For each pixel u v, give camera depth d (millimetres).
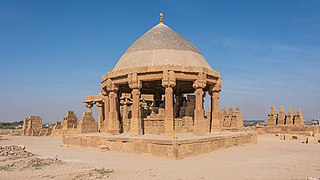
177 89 44656
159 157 26266
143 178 17391
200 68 33750
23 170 20438
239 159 25219
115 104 36531
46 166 21875
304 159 25547
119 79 35719
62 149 35312
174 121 36375
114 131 35906
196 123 33312
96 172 19156
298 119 64812
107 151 31109
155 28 39844
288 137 51062
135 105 33406
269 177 17578
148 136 31188
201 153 28188
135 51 37250
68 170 20188
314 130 60156
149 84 42938
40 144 44688
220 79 37344
